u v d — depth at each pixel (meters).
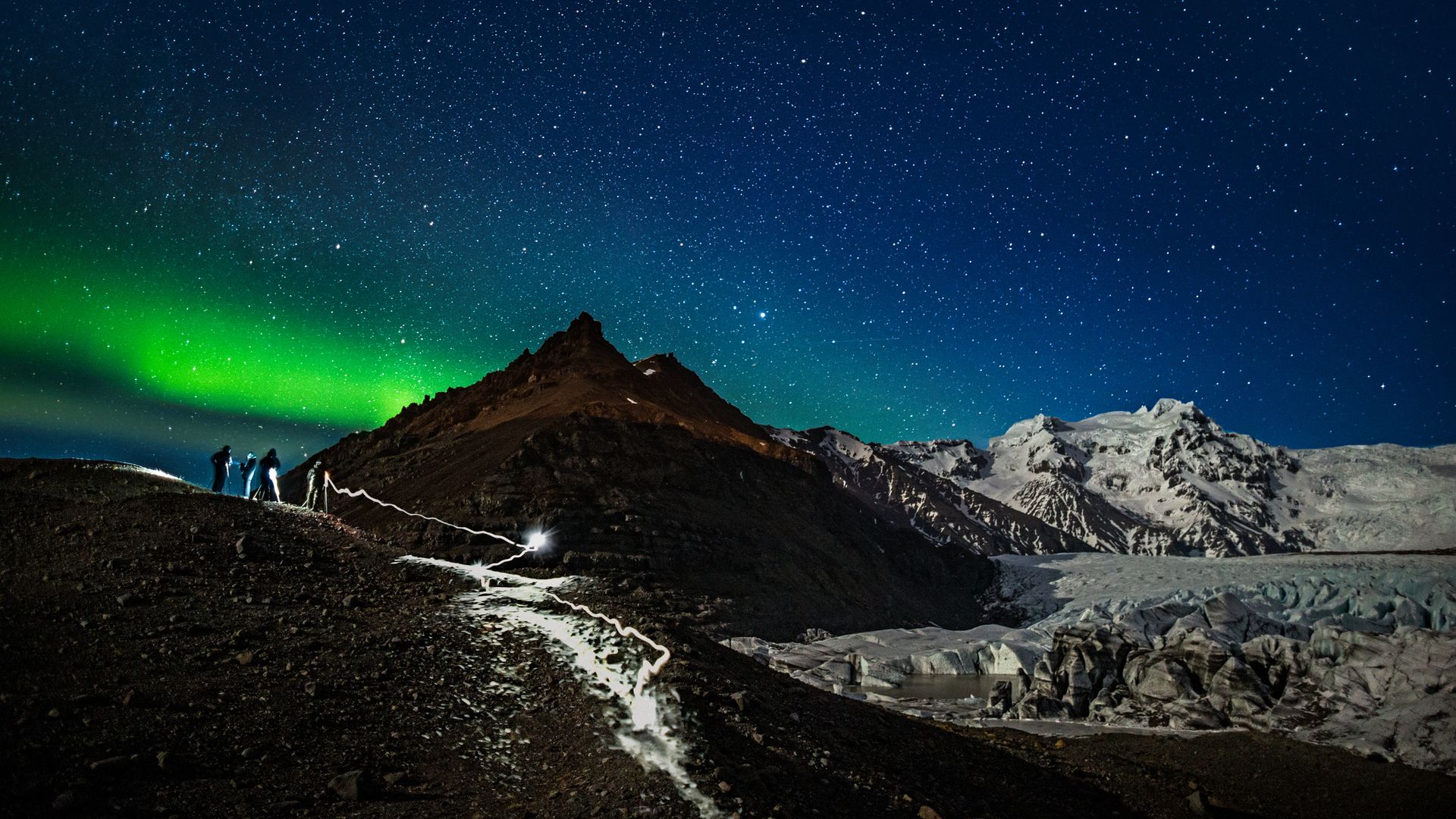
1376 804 18.12
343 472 66.44
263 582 18.83
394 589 20.16
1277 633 32.53
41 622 14.29
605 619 17.92
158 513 22.91
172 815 9.40
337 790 10.44
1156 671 28.67
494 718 13.21
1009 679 38.94
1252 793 18.78
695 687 14.27
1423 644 24.66
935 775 14.71
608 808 10.62
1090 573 81.88
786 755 12.99
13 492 23.09
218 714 11.88
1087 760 19.98
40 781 9.42
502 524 44.69
